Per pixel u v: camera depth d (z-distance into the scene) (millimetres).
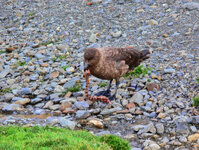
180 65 8367
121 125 6328
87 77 5934
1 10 14156
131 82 7879
